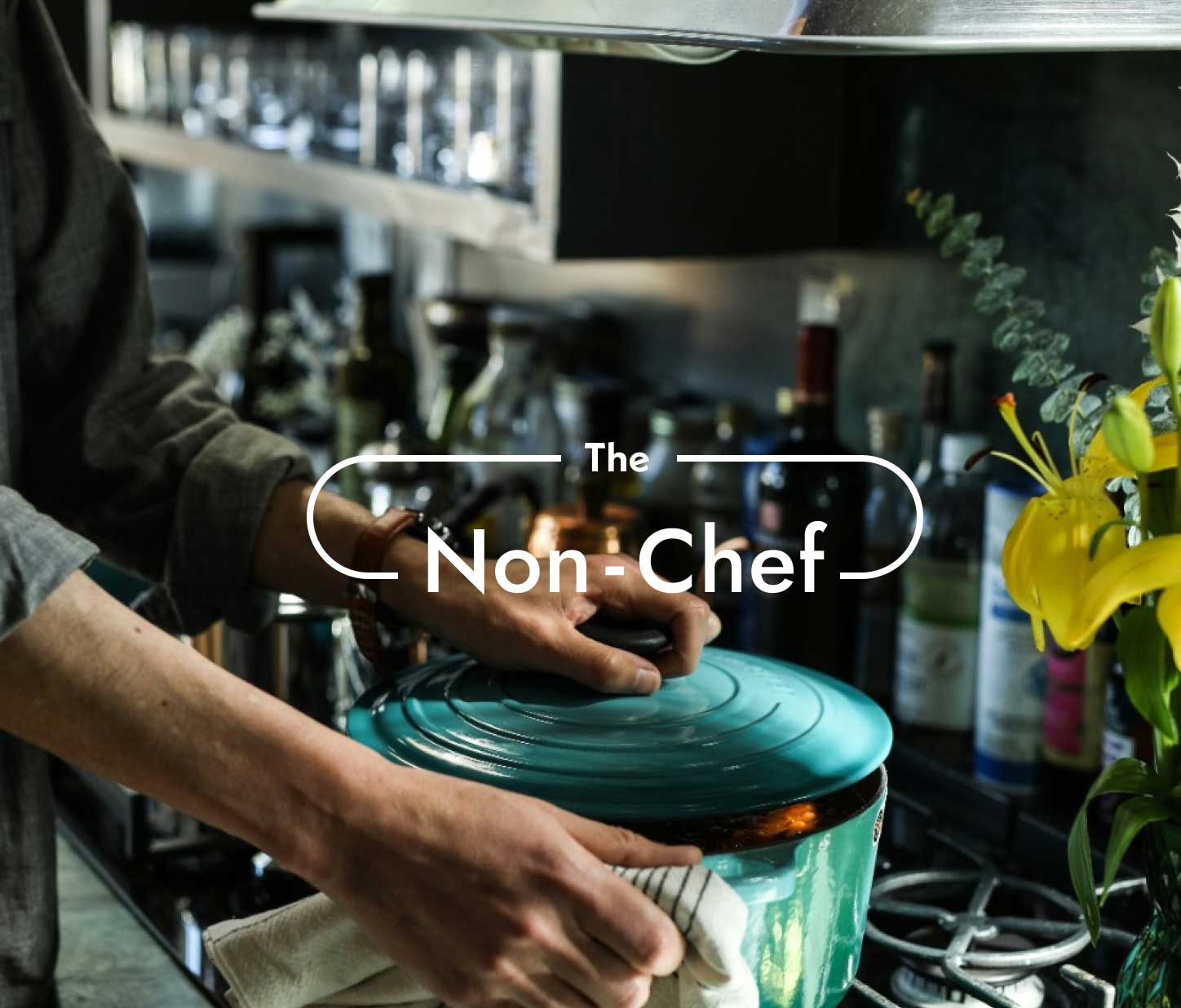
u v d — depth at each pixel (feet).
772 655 4.45
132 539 3.46
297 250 9.25
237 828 2.41
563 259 4.73
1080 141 4.26
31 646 2.44
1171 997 2.47
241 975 2.60
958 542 4.28
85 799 4.28
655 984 2.35
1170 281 2.22
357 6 3.24
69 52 8.25
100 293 3.49
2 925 3.07
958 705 4.35
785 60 4.92
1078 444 2.80
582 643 2.86
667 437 5.43
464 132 5.30
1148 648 2.40
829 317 5.27
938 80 4.72
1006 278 3.02
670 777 2.48
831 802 2.56
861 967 3.24
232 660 3.76
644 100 4.74
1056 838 3.69
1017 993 3.09
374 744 2.66
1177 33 2.29
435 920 2.31
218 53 7.16
